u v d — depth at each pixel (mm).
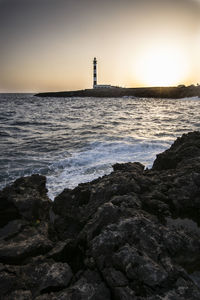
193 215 6336
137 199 6543
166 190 7188
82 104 88125
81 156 14625
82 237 5285
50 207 7887
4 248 5105
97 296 3732
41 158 14453
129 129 26484
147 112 52031
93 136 21953
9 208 7129
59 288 4055
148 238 4684
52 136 22359
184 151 10234
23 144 18797
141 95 161250
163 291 3629
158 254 4355
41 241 5320
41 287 4020
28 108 63281
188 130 25500
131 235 4754
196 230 5719
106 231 4844
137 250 4305
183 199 6645
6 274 4246
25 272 4359
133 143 17984
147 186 7445
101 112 52188
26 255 4957
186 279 3881
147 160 13555
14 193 7895
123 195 6613
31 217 7012
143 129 26469
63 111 54469
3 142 19516
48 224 6848
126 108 66062
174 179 7715
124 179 7531
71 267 4785
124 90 170750
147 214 5859
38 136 22422
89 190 7328
